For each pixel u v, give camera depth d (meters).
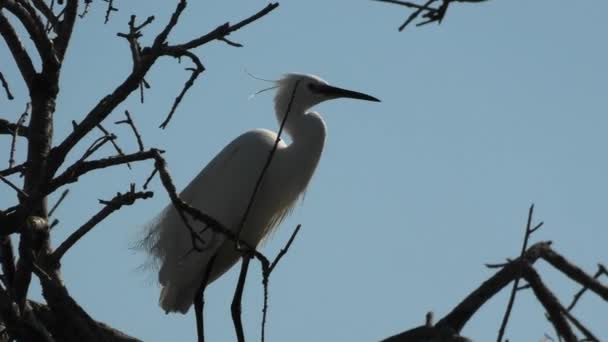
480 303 9.73
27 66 10.03
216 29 9.06
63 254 9.56
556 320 9.55
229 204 14.85
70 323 9.63
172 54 9.03
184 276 14.23
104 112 9.06
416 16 5.30
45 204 10.11
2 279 9.18
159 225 14.60
